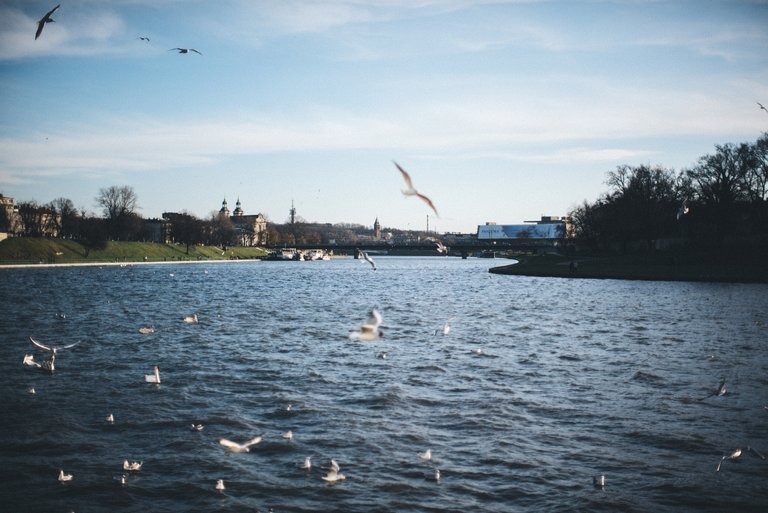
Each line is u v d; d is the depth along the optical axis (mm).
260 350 43969
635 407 29797
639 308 71562
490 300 83938
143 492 21094
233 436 25969
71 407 29625
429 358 41000
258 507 20031
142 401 30688
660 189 156000
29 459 23609
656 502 20328
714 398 31188
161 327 55375
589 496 20703
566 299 84438
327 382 34531
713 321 59375
